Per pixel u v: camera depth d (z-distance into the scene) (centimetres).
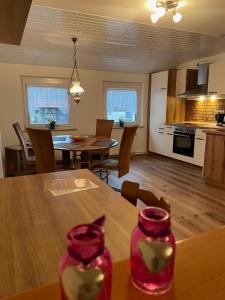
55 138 393
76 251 42
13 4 98
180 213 271
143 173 436
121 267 60
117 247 77
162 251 50
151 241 51
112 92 569
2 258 73
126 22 278
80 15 258
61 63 477
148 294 51
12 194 126
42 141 285
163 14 227
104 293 45
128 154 329
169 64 525
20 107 481
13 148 432
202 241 73
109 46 377
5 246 79
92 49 394
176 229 231
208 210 280
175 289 53
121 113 587
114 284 54
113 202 115
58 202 116
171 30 309
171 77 527
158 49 402
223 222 251
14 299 50
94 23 282
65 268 44
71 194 126
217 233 78
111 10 231
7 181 149
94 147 309
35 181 148
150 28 300
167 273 52
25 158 352
